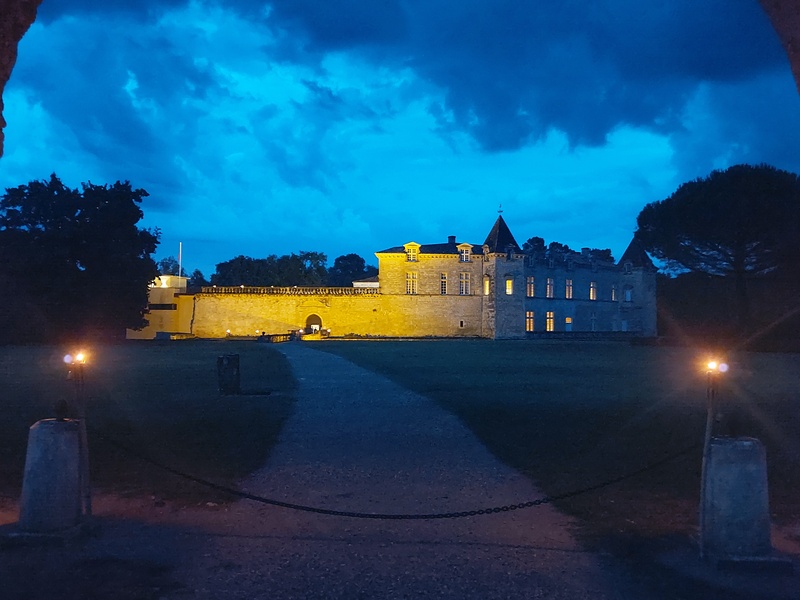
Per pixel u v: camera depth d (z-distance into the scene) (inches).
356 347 2085.4
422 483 349.4
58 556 240.8
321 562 235.8
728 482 235.1
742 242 1911.9
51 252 2138.3
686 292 2913.4
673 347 2214.6
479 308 3206.2
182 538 261.7
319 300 3083.2
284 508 304.3
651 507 307.0
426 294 3169.3
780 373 1146.0
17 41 287.0
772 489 340.2
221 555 242.7
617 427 527.8
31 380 956.6
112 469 378.0
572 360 1471.5
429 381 933.2
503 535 267.3
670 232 2022.6
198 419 568.4
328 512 264.5
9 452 429.1
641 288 3708.2
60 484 257.4
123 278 2244.1
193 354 1663.4
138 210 2319.1
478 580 219.8
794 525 283.4
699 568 232.4
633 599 206.7
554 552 247.1
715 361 251.4
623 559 240.4
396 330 3137.3
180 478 357.4
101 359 1464.1
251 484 346.9
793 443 469.4
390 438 482.0
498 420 564.1
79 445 268.1
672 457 265.0
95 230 2207.2
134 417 578.2
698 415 597.3
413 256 3174.2
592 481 353.1
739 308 2017.7
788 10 260.1
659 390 820.6
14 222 2202.3
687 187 2026.3
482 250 3260.3
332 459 409.1
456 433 502.9
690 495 327.9
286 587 213.2
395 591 210.4
